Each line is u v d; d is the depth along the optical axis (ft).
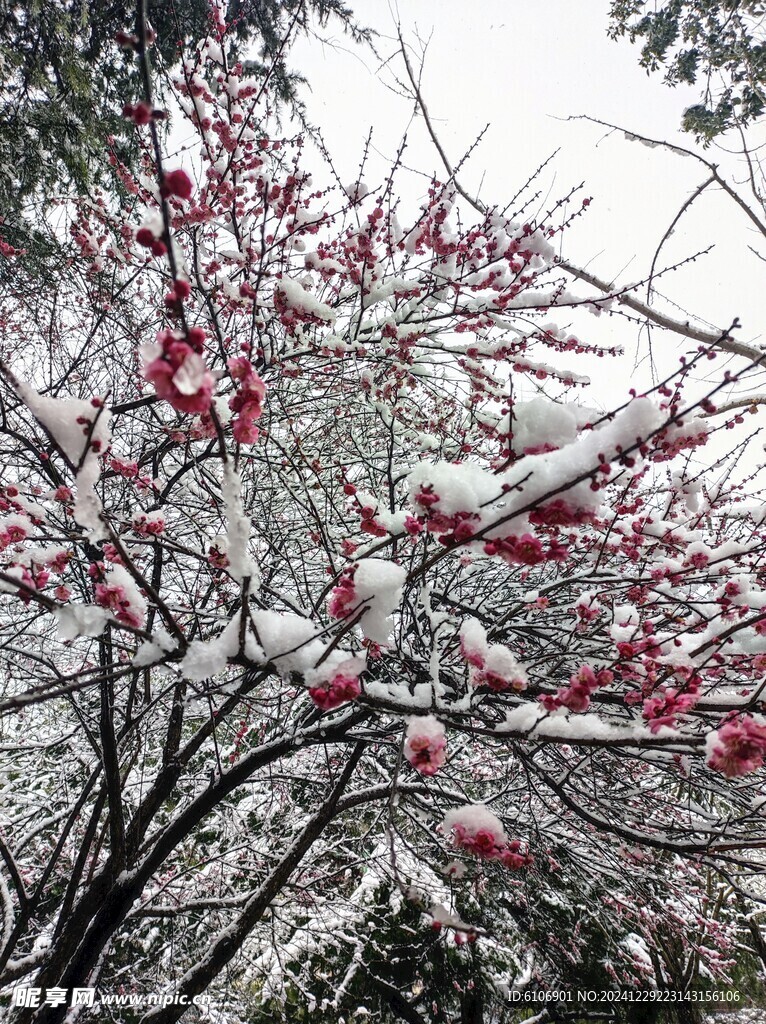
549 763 13.04
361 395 14.16
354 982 21.21
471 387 12.67
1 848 10.92
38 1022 10.63
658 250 10.50
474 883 19.01
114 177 19.07
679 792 14.75
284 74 21.62
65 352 14.24
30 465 11.58
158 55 16.17
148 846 13.15
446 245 10.87
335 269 10.66
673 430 6.27
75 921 11.32
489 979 21.89
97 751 11.51
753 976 27.14
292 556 13.66
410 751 4.48
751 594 7.41
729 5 16.16
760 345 13.28
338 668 5.13
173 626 5.23
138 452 14.93
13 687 17.98
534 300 11.37
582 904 23.27
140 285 13.96
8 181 15.42
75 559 8.85
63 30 15.65
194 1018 18.16
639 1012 22.47
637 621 8.14
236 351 11.19
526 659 11.71
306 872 19.19
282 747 11.29
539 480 4.87
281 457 12.18
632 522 9.42
